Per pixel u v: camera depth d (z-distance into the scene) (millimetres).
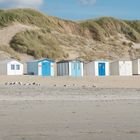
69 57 93188
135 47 116688
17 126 13703
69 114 16656
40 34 100562
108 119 15227
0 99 23203
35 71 60031
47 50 92125
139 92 28984
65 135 12078
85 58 90625
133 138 11578
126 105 20000
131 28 130250
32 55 89000
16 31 100125
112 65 62344
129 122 14477
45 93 27453
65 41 103438
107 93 27922
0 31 99625
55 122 14523
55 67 61344
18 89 30891
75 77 49938
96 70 60844
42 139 11516
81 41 107812
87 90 30391
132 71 63188
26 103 20828
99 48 106250
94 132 12547
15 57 83688
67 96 25344
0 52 83312
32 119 15242
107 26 125938
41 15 119188
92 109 18328
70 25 120625
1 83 40281
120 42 117812
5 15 109500
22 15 113438
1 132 12609
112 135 12039
